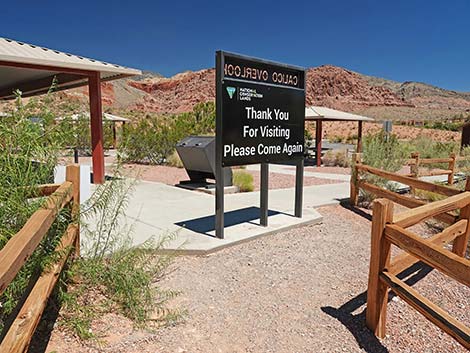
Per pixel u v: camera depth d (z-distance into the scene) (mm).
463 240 4223
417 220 3066
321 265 4090
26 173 2387
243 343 2611
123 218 5555
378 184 7414
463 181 9328
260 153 4953
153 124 15867
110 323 2625
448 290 3764
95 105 8383
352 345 2695
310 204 7016
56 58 7875
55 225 2570
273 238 4906
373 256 2803
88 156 16109
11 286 2076
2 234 1978
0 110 2658
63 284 2609
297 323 2916
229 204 6789
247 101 4707
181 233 4797
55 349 2287
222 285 3459
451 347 2791
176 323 2738
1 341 1589
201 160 8289
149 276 3150
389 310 3254
